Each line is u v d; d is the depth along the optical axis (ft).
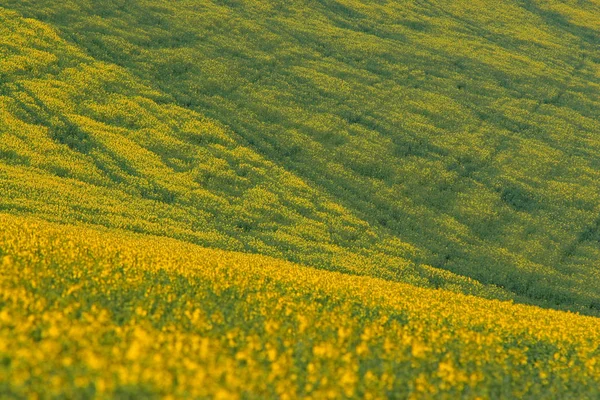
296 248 193.36
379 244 206.18
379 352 78.43
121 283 100.32
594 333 120.06
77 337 62.75
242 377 61.93
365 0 431.43
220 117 276.00
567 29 453.58
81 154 225.76
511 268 204.33
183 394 54.34
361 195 240.32
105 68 289.53
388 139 282.36
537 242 224.94
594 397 82.89
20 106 244.22
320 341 82.28
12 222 138.62
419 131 292.20
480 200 248.32
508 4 478.59
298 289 120.47
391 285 148.25
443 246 213.46
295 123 282.15
